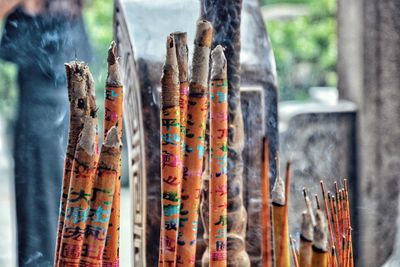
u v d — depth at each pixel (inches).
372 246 145.5
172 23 80.1
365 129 155.4
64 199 59.0
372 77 156.2
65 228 54.7
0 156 293.1
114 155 53.5
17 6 133.8
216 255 58.9
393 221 150.0
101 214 53.9
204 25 57.0
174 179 59.6
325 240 51.8
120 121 60.2
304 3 358.0
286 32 334.6
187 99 58.0
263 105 77.9
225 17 67.3
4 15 134.6
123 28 82.2
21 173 135.7
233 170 67.5
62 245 54.8
